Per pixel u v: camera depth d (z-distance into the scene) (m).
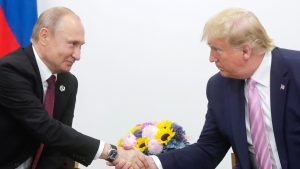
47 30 2.21
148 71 3.58
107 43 3.59
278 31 3.46
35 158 2.37
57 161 2.43
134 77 3.59
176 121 3.58
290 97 2.00
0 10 3.36
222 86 2.22
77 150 2.25
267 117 2.07
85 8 3.58
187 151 2.38
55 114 2.43
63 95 2.46
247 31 1.96
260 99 2.08
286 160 2.00
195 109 3.56
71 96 2.53
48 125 2.19
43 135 2.19
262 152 2.05
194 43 3.53
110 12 3.57
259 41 1.98
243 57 1.99
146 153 2.39
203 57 3.53
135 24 3.56
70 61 2.25
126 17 3.56
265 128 2.07
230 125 2.14
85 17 3.58
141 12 3.55
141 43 3.57
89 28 3.59
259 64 2.04
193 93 3.56
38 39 2.25
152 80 3.58
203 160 2.38
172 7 3.53
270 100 2.02
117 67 3.60
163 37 3.55
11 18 3.38
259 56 2.03
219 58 2.02
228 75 2.08
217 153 2.40
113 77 3.60
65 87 2.47
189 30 3.53
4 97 2.17
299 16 3.43
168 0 3.53
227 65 2.02
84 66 3.61
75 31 2.22
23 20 3.39
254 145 2.08
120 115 3.62
